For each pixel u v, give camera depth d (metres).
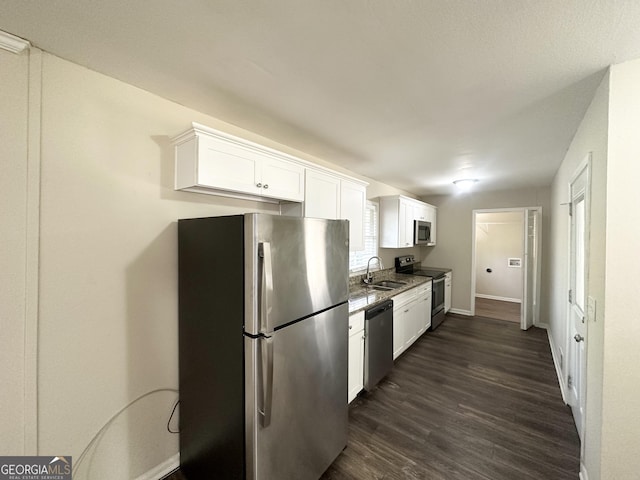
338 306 1.87
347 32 1.15
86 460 1.47
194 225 1.64
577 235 2.17
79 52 1.32
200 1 1.00
